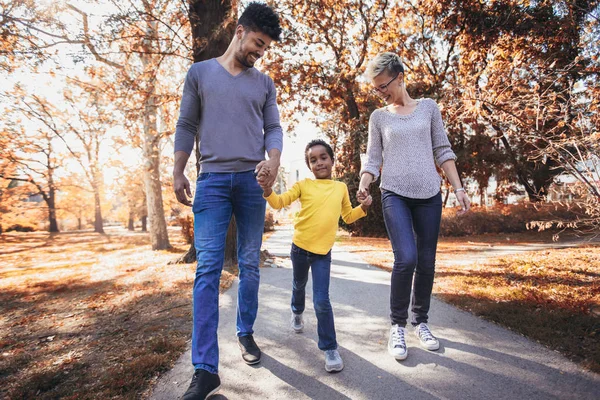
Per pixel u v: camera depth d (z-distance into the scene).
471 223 13.01
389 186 2.32
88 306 4.17
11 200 22.72
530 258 5.70
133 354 2.38
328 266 2.25
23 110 15.09
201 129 2.04
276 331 2.68
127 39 7.70
